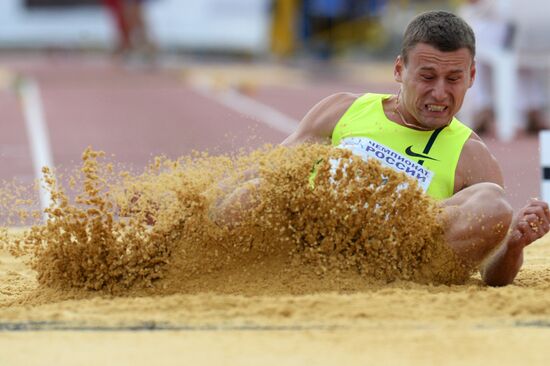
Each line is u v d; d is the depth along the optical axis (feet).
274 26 344.28
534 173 119.03
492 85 162.71
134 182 52.60
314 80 277.03
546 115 167.02
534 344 39.60
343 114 57.36
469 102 163.84
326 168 51.08
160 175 52.47
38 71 303.89
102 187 52.60
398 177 50.96
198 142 148.97
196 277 51.93
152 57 322.96
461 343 39.65
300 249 51.93
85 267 52.26
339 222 51.37
